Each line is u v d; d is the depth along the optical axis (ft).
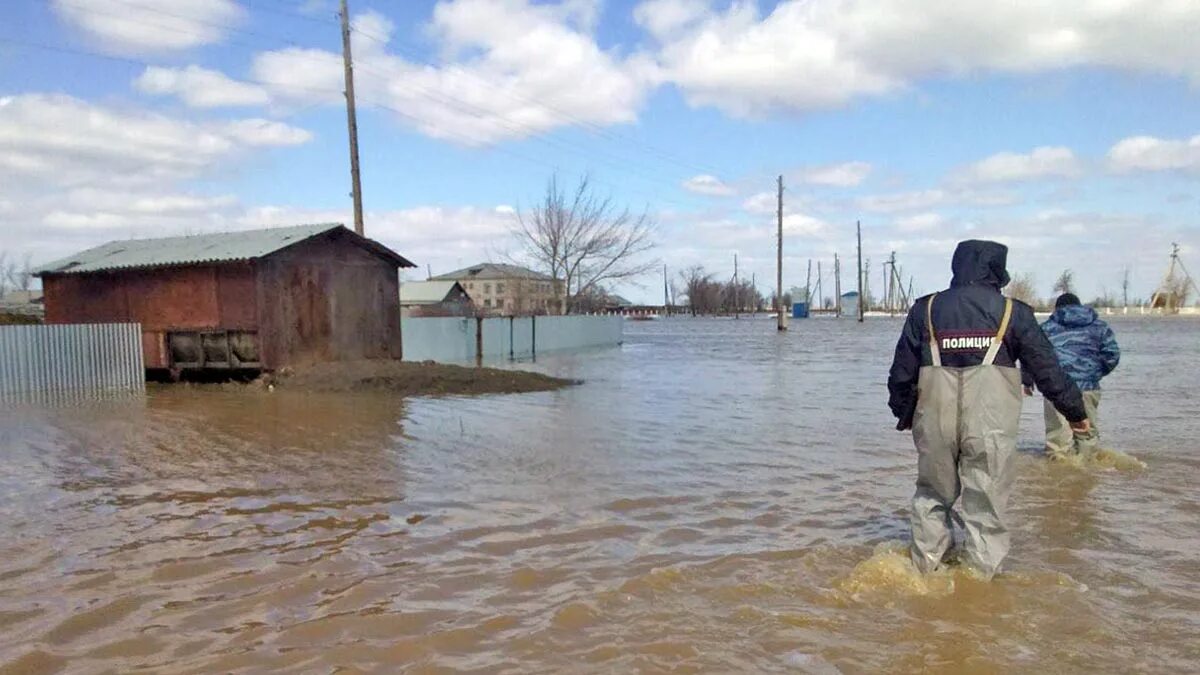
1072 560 15.90
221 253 56.13
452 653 11.84
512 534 17.97
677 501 21.13
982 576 14.55
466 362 87.97
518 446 29.89
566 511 20.04
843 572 15.28
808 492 22.21
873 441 31.12
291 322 57.00
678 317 397.60
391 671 11.28
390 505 20.67
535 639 12.30
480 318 93.40
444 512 19.94
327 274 60.13
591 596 14.05
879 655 11.71
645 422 36.68
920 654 11.73
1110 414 38.04
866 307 416.46
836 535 17.87
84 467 25.88
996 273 14.93
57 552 16.72
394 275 66.13
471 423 36.35
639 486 22.93
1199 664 11.41
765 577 15.02
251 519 19.33
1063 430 26.02
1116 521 18.81
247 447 29.68
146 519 19.35
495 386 52.80
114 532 18.22
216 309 56.08
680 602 13.80
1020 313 14.38
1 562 16.11
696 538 17.67
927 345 14.76
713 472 24.97
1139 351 93.76
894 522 18.99
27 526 18.74
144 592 14.40
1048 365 14.25
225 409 41.96
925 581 14.43
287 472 24.98
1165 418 36.55
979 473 14.53
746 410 41.47
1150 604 13.60
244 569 15.64
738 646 12.03
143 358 58.23
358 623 12.96
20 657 11.73
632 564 15.83
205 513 19.92
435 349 85.35
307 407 42.88
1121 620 12.91
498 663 11.51
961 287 14.76
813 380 60.64
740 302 448.24
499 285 315.78
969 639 12.21
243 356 55.93
